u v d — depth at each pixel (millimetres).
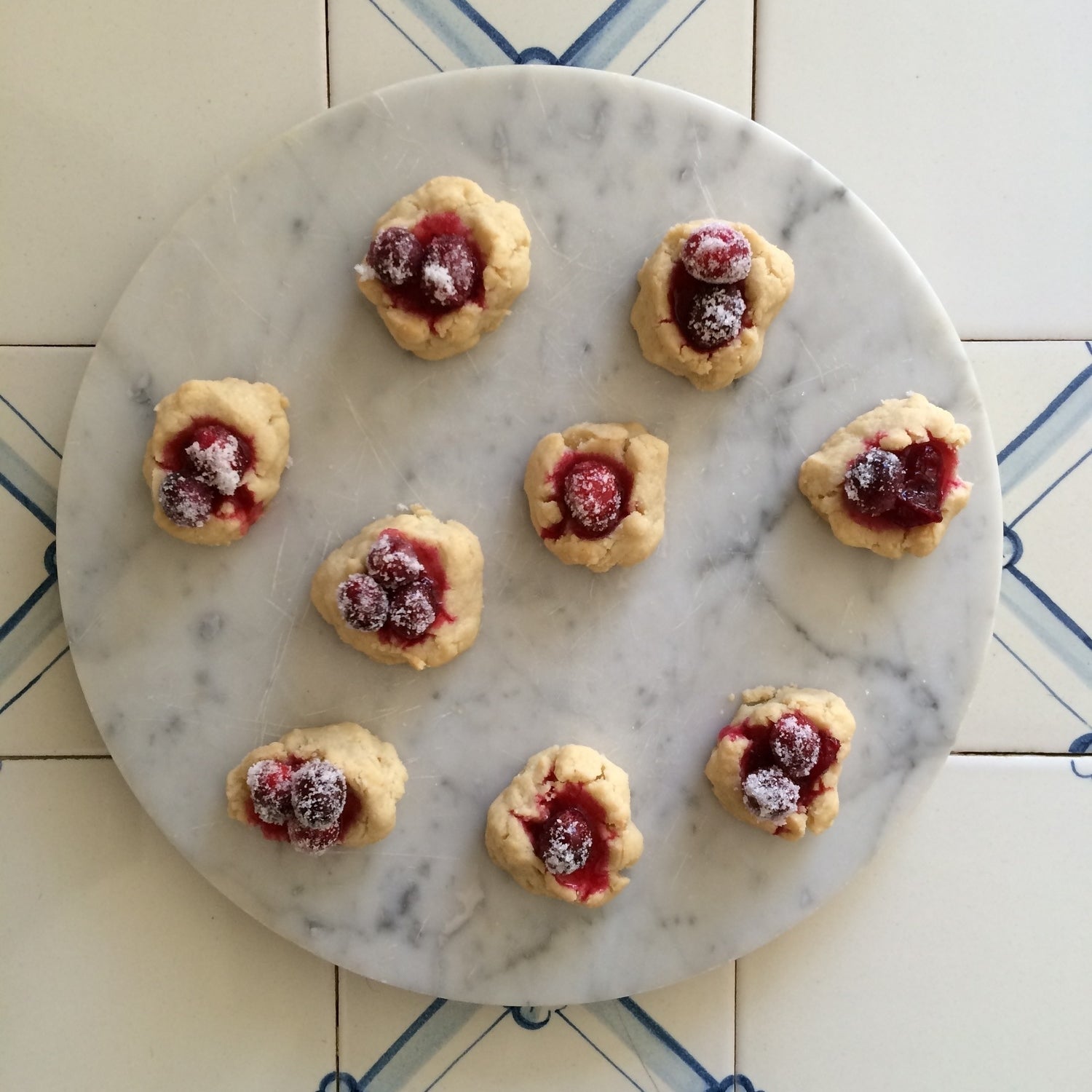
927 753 368
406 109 354
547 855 345
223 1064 383
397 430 364
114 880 381
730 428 367
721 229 340
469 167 357
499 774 368
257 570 365
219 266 358
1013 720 389
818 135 380
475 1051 385
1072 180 383
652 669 369
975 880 387
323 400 363
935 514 350
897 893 387
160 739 365
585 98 356
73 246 373
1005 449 388
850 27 378
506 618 368
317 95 372
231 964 383
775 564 369
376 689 367
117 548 362
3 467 377
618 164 358
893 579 368
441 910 367
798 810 355
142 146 371
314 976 384
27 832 380
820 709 357
